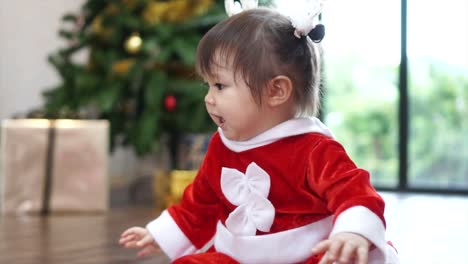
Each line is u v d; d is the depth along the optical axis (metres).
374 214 1.01
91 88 3.46
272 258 1.12
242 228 1.15
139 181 4.11
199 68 1.16
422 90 4.33
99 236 2.40
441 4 4.27
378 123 4.46
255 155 1.15
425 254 2.12
